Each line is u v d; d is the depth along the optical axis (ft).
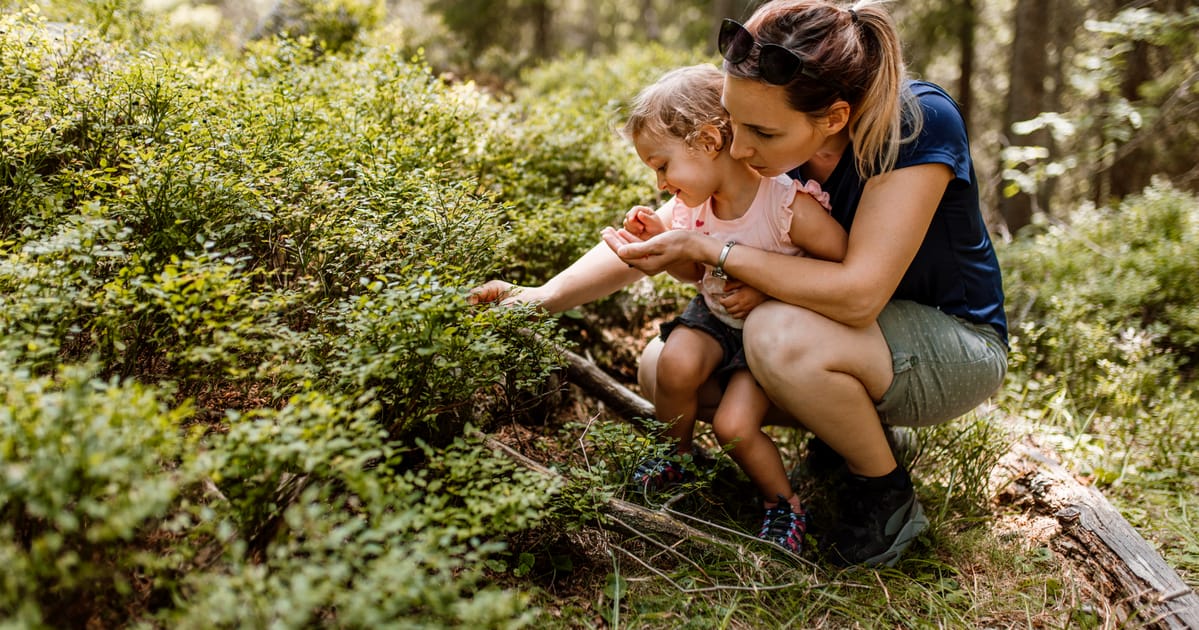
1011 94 34.45
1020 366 13.37
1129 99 29.76
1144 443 11.58
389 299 6.35
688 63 28.43
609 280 8.90
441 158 11.16
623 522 7.41
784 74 6.68
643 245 7.83
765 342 7.68
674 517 8.05
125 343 6.74
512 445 8.92
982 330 8.22
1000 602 7.81
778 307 7.72
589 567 7.38
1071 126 21.11
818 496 9.13
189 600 5.23
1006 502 9.71
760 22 7.12
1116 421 12.05
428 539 5.21
